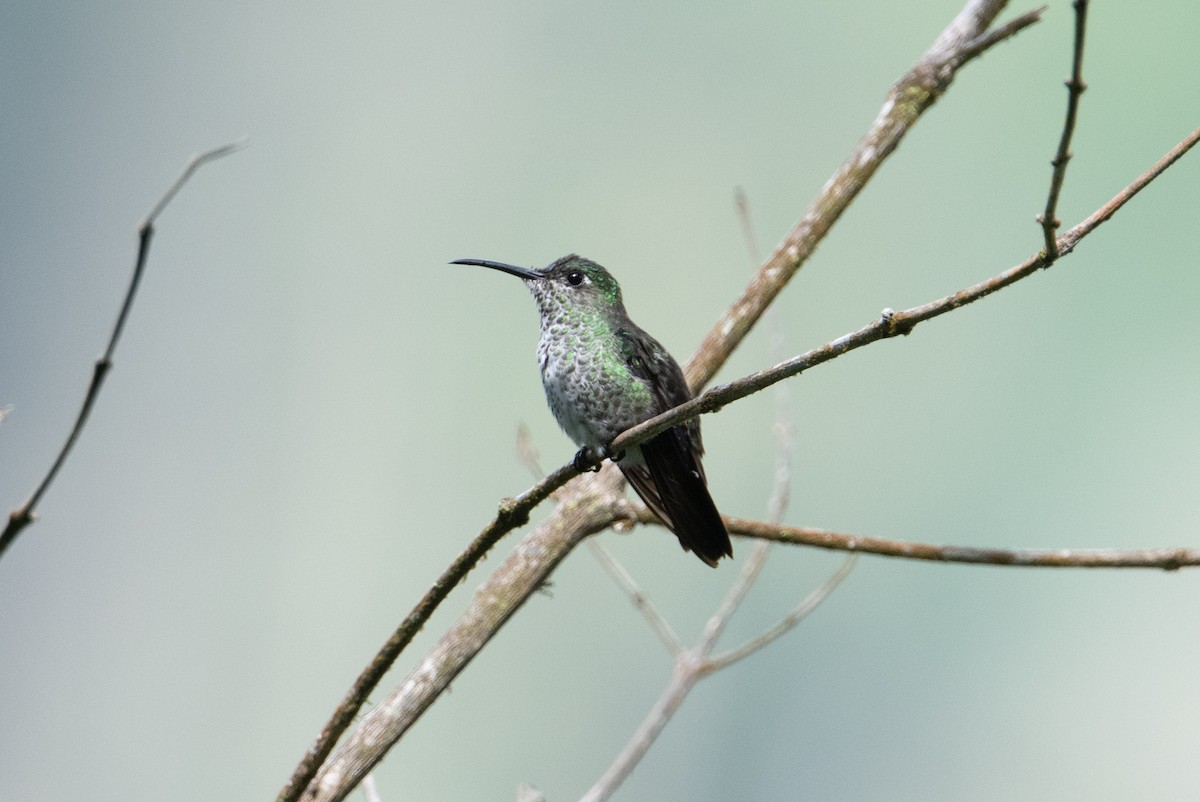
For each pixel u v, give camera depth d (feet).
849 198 16.94
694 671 15.49
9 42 56.24
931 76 16.96
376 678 12.25
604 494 15.96
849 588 49.29
